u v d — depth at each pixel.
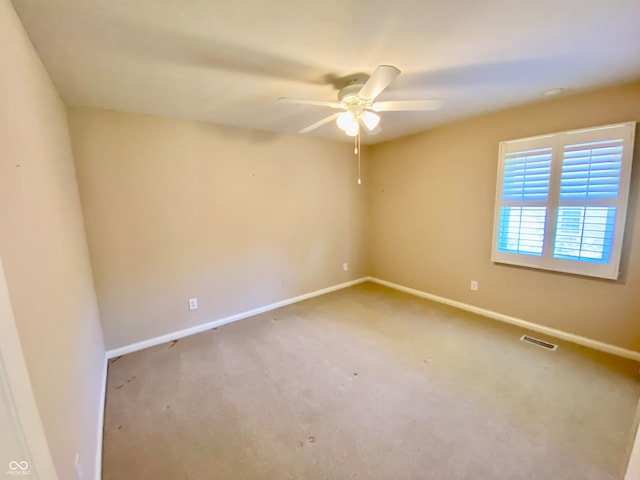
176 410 1.97
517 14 1.39
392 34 1.54
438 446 1.64
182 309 3.07
